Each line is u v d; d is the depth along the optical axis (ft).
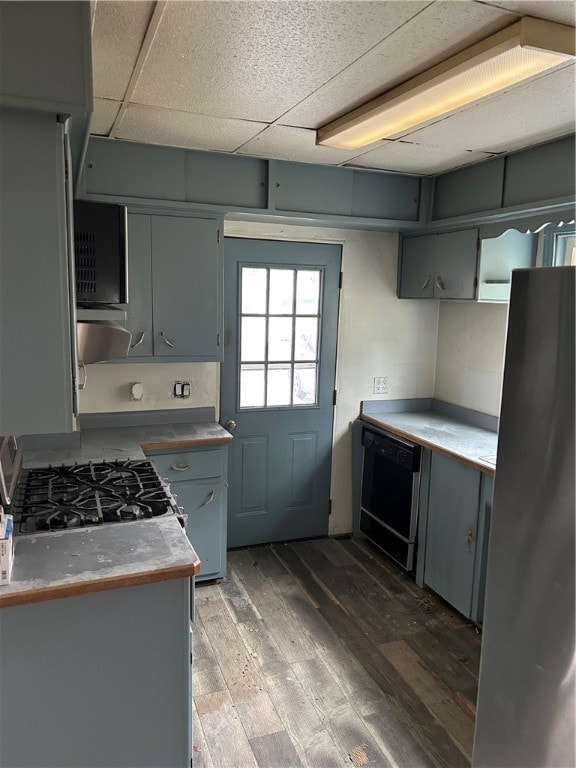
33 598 4.65
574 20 4.83
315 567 11.04
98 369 10.13
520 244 10.07
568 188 7.97
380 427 11.50
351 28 4.97
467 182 10.02
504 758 5.41
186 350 9.93
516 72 5.48
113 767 5.33
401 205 10.95
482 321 11.32
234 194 9.77
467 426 11.17
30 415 4.36
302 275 11.45
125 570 5.02
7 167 4.05
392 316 12.32
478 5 4.57
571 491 4.47
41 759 5.06
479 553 8.80
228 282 10.85
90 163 8.83
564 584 4.59
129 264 9.36
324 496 12.35
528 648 5.00
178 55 5.57
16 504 6.33
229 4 4.58
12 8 3.77
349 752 6.61
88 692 5.10
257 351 11.35
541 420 4.69
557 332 4.50
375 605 9.72
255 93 6.59
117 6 4.63
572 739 4.69
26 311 4.25
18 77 3.84
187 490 9.64
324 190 10.32
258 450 11.63
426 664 8.21
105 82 6.31
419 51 5.42
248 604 9.65
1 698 4.83
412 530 10.35
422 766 6.44
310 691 7.59
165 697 5.40
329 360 11.93
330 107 7.07
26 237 4.16
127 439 9.41
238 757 6.49
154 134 8.45
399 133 7.89
